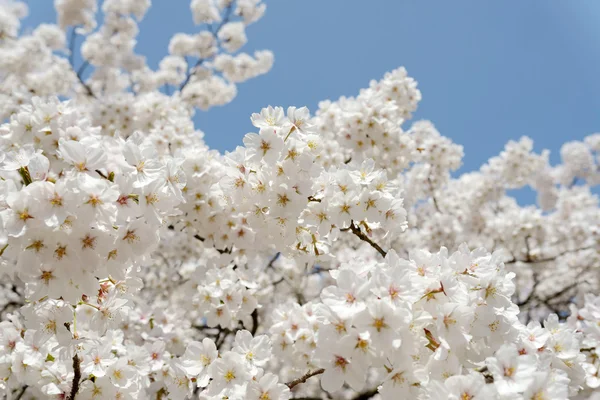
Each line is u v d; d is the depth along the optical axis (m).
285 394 2.88
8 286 6.86
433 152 8.02
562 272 9.96
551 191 13.59
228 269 4.60
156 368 4.06
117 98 8.00
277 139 3.29
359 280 2.29
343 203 3.41
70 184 2.21
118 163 2.57
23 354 3.20
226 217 4.64
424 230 9.55
